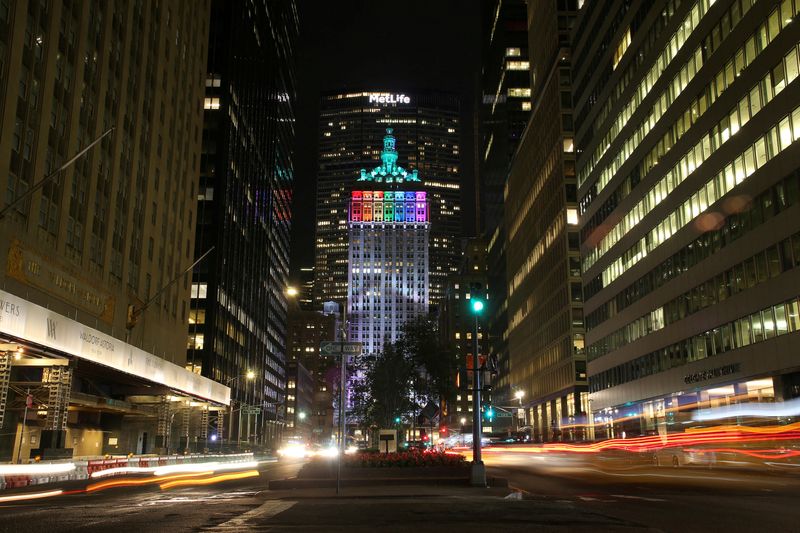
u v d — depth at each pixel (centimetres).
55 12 4634
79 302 4959
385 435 3325
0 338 3381
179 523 1479
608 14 8219
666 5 6531
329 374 11744
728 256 5356
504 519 1530
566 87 10669
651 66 6900
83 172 5088
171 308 7112
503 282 15650
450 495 2298
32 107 4381
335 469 2853
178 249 7400
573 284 10012
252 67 12681
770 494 2277
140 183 6275
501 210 16038
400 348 7288
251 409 10200
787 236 4578
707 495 2247
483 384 2734
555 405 10888
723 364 5409
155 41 6688
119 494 2536
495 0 17300
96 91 5288
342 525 1433
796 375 4662
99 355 4312
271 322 15162
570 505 1881
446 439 12169
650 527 1376
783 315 4628
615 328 7888
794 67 4519
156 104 6625
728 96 5369
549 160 11231
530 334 12531
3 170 4009
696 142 5916
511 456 6756
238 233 11619
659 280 6669
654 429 6900
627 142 7550
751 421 5150
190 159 7856
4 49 4078
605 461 4459
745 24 5116
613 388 7944
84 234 5053
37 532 1307
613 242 8000
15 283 4141
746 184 5097
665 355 6525
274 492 2459
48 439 3956
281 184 16300
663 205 6581
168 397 6347
